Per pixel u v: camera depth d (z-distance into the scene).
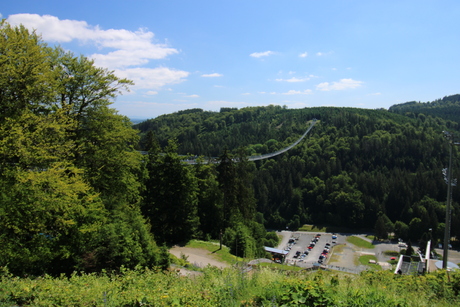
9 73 10.02
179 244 25.66
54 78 12.49
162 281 7.74
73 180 11.06
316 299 5.67
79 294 6.15
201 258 21.56
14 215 9.29
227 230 28.67
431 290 7.32
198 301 5.79
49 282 6.91
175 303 5.62
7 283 6.45
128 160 15.43
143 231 14.67
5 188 9.22
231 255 23.12
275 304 5.42
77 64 13.97
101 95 14.48
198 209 33.78
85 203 12.26
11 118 9.88
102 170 14.84
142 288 6.90
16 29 10.71
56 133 11.09
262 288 6.39
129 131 15.77
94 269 12.20
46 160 10.71
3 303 5.62
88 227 11.99
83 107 14.36
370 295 6.15
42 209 9.64
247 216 34.72
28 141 9.78
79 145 13.43
